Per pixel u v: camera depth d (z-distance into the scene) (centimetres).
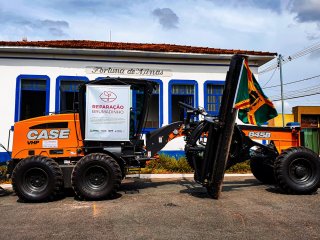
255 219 568
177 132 862
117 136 768
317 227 523
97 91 771
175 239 474
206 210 631
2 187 922
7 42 1300
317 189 792
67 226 541
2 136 1305
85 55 1373
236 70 747
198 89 1432
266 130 864
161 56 1400
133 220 570
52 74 1352
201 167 795
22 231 518
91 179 728
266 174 925
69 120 796
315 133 2717
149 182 978
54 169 728
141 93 826
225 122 733
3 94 1321
